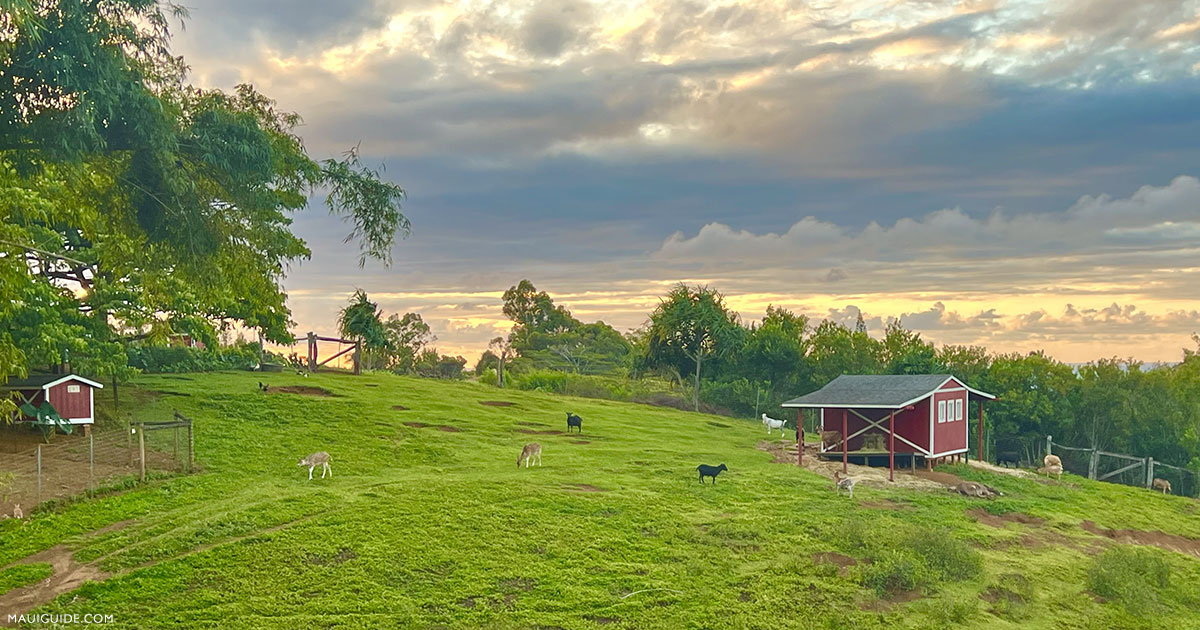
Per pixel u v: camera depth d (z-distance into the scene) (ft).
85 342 98.78
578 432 149.07
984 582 75.77
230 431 116.78
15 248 58.75
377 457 111.24
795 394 279.28
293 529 74.69
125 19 65.05
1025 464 233.76
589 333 485.56
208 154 70.44
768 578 71.67
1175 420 224.94
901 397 123.85
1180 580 85.87
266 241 92.32
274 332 166.20
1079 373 240.12
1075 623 68.80
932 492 110.42
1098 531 102.63
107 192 71.46
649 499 94.17
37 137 61.62
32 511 76.59
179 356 167.12
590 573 70.28
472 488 92.22
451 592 64.59
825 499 100.94
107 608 57.72
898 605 68.64
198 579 63.41
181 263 74.79
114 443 103.91
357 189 84.94
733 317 285.02
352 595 62.49
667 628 60.85
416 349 332.39
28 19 53.36
